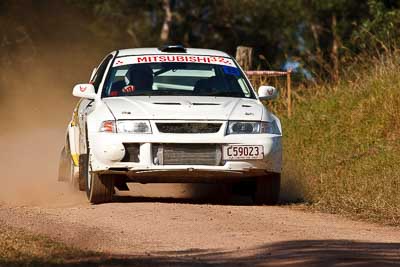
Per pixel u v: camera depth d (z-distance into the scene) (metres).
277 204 31.55
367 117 44.22
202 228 25.03
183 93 32.00
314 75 56.00
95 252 21.06
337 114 45.41
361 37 63.09
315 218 28.42
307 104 48.12
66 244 22.08
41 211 28.23
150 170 29.53
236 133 29.95
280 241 22.98
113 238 23.33
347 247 22.14
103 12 97.81
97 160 29.89
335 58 55.75
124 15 104.94
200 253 21.31
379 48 61.72
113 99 31.30
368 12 88.81
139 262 20.02
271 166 30.27
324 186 35.19
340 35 89.06
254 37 108.00
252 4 108.00
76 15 87.19
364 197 32.34
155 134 29.53
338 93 48.06
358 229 26.19
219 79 32.66
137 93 31.89
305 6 100.25
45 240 22.14
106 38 93.56
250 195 32.44
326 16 98.75
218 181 30.86
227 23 110.44
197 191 35.28
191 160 29.66
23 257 20.25
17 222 25.47
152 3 107.75
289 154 42.03
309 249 21.72
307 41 103.06
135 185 36.03
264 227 25.52
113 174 30.08
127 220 26.30
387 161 37.62
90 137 30.09
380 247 22.23
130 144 29.59
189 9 111.00
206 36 111.00
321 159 39.59
